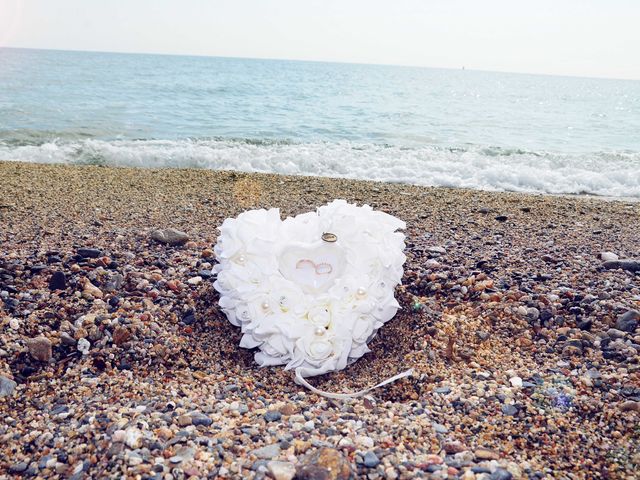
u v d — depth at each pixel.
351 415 0.50
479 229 1.12
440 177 1.95
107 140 2.43
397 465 0.42
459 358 0.62
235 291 0.62
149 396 0.53
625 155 2.49
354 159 2.18
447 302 0.75
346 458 0.43
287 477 0.40
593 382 0.56
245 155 2.15
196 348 0.64
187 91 5.71
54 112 3.33
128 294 0.72
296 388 0.58
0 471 0.43
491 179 1.97
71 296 0.70
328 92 6.76
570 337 0.65
